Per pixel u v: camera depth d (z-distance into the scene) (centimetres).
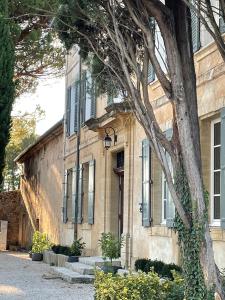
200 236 711
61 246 2233
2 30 1138
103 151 1941
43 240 2533
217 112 1147
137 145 1617
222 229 1085
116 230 1867
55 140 2788
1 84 1124
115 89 919
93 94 1060
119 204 1878
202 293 709
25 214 3581
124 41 779
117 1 779
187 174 720
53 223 2752
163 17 737
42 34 1778
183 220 722
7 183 5044
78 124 2225
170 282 880
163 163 721
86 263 1753
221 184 1095
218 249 1111
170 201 1312
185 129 724
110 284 856
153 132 730
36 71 2059
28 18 1653
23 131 3288
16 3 1538
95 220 2003
